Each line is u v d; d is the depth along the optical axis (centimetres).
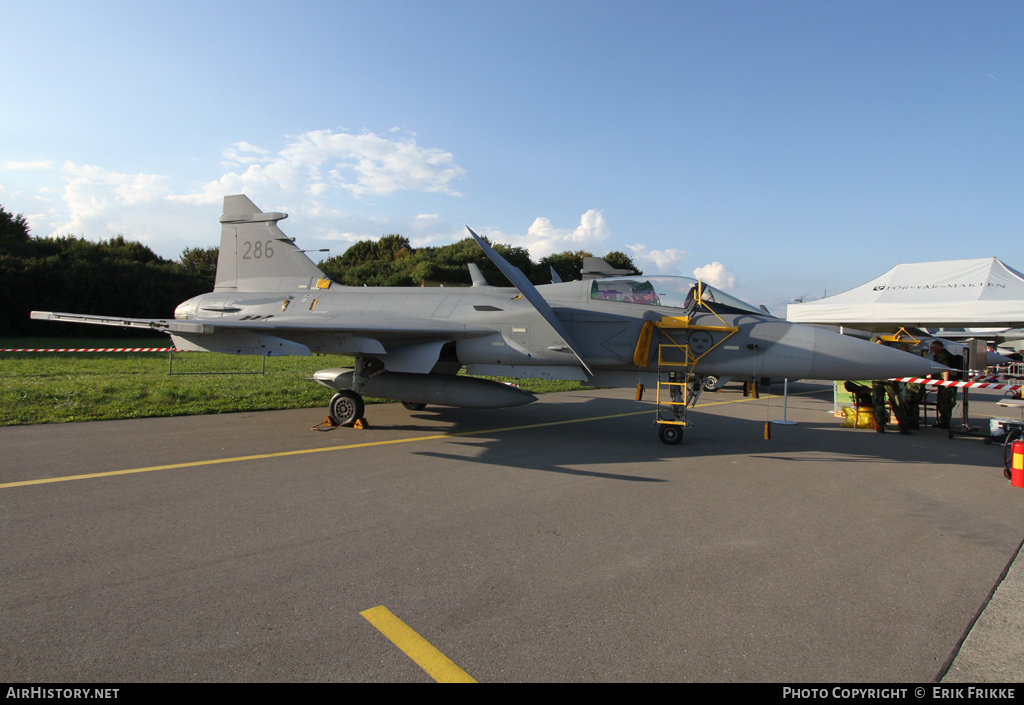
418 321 798
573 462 627
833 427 936
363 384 859
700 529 415
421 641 257
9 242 4019
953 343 1577
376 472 565
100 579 312
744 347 725
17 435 711
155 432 748
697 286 771
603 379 804
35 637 252
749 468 617
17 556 340
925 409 971
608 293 802
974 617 288
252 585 309
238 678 226
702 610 290
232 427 800
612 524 422
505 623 274
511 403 804
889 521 442
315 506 451
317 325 731
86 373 1447
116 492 477
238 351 737
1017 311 888
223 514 427
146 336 3888
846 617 286
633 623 276
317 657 243
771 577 332
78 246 4347
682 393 757
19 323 3556
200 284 4316
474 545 374
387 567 337
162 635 256
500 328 795
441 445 705
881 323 1037
